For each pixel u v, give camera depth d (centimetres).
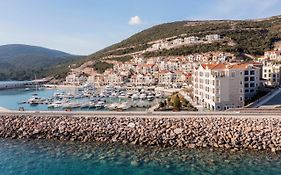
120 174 5603
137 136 7631
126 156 6525
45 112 9556
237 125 7594
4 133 8450
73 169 5900
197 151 6700
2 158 6569
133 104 15250
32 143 7681
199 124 7806
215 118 8025
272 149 6588
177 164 5984
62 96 19575
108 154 6688
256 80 12569
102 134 7931
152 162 6131
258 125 7500
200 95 12975
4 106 16062
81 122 8488
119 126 8094
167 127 7806
